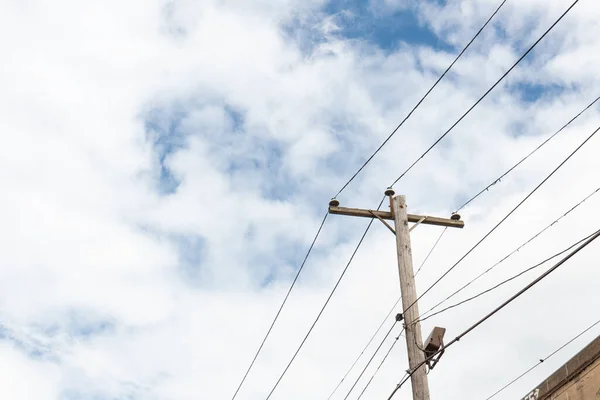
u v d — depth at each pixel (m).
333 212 15.78
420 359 13.47
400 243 15.09
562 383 13.33
